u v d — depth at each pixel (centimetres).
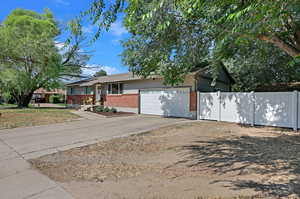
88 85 2477
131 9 326
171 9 663
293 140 708
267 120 1034
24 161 525
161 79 1599
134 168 452
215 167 445
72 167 468
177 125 1098
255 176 389
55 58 2153
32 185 372
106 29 356
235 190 332
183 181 375
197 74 1445
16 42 1953
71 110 1994
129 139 769
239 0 320
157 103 1631
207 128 990
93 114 1667
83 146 676
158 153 571
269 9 276
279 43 580
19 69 2123
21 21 2072
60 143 722
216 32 674
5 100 3284
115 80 1981
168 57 960
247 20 312
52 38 2180
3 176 420
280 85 1662
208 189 339
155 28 751
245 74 1992
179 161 495
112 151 604
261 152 556
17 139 795
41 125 1132
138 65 1145
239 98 1151
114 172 429
